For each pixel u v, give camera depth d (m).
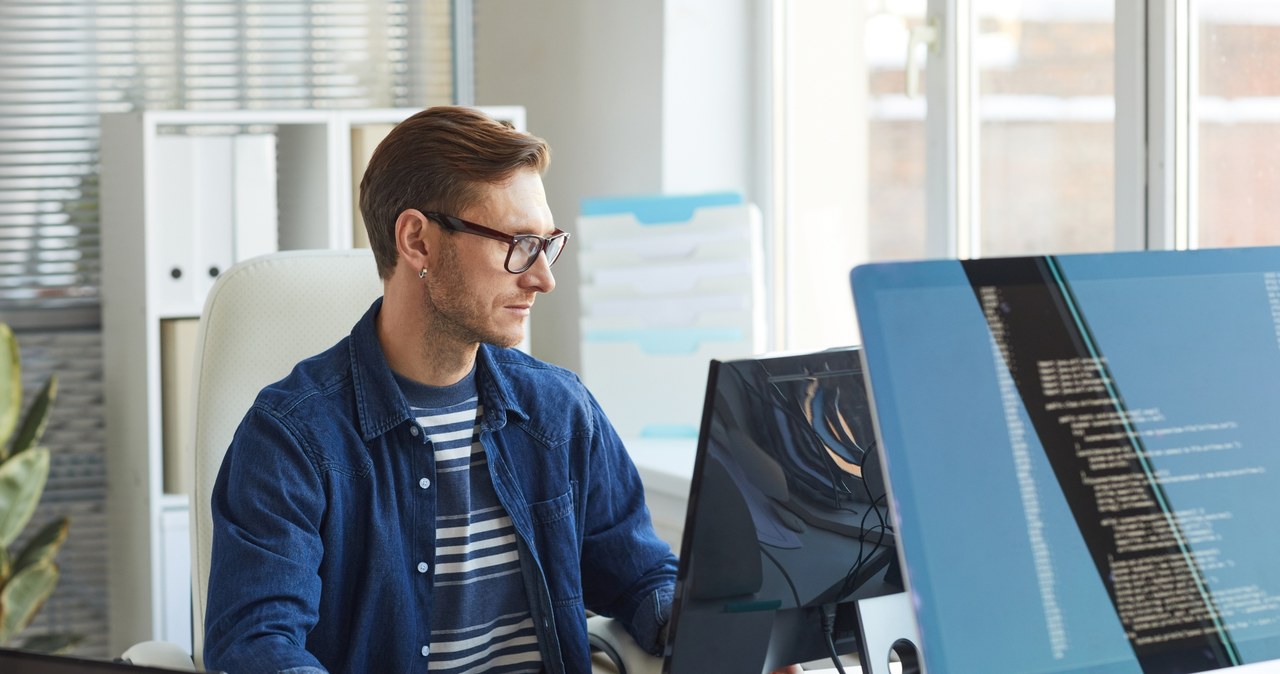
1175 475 1.00
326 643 1.36
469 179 1.32
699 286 2.86
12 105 3.33
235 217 2.91
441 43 3.56
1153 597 0.97
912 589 0.91
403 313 1.39
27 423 3.03
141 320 2.90
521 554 1.47
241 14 3.44
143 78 3.40
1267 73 1.98
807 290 3.15
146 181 2.82
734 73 3.18
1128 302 1.02
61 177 3.36
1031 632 0.93
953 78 2.63
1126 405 1.00
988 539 0.93
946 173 2.65
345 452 1.37
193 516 1.57
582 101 3.41
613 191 3.30
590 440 1.56
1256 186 2.01
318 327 1.63
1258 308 1.07
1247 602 1.01
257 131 3.40
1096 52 2.27
